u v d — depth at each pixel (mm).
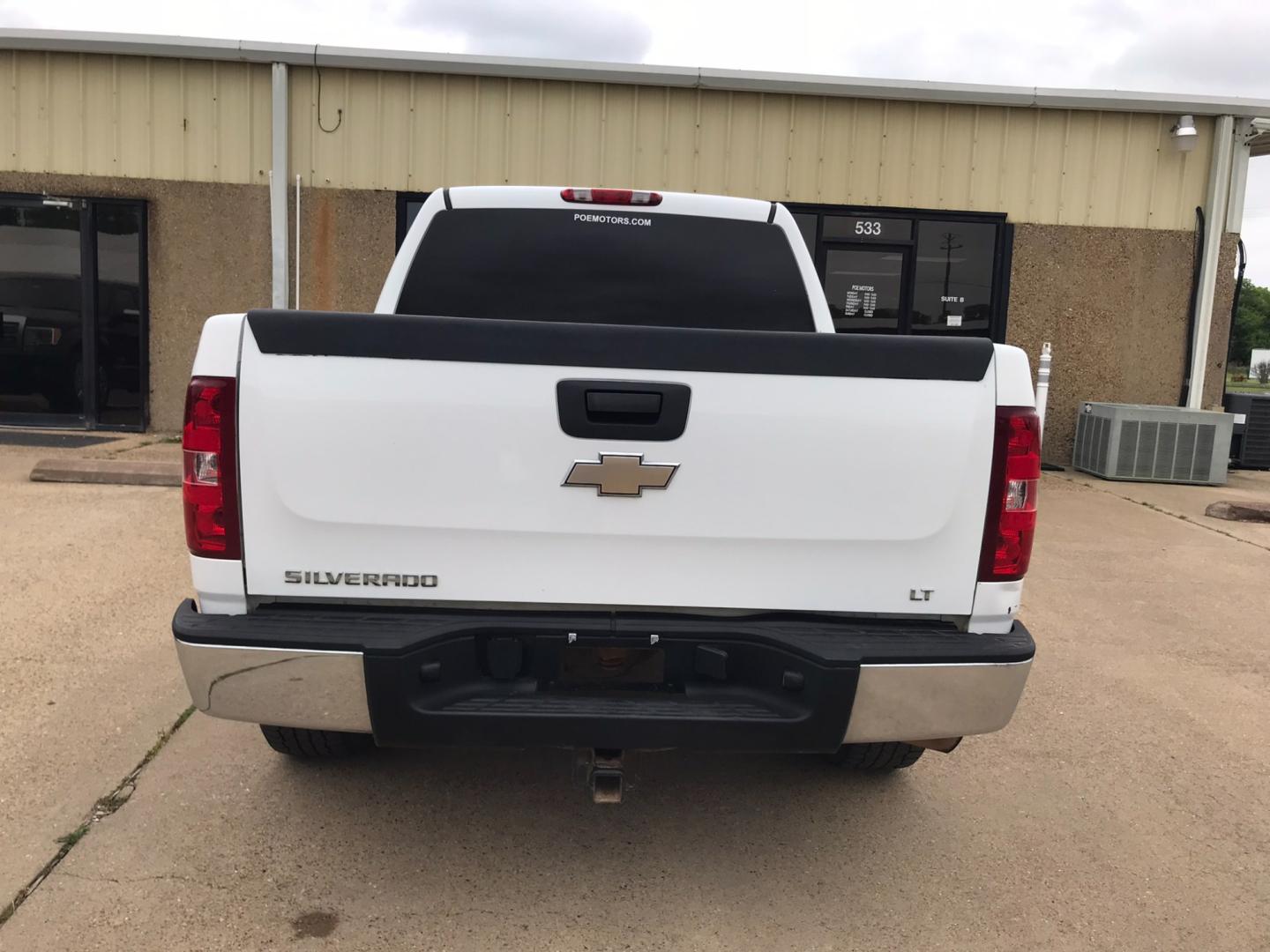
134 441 9781
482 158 9930
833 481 2521
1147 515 8328
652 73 9719
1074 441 10656
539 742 2465
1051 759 3770
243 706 2420
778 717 2469
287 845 2977
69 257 10117
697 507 2514
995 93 9898
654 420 2482
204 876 2801
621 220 3957
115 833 3000
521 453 2475
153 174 9930
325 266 10039
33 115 9852
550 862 2951
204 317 10117
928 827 3240
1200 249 10352
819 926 2688
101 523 6488
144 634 4605
